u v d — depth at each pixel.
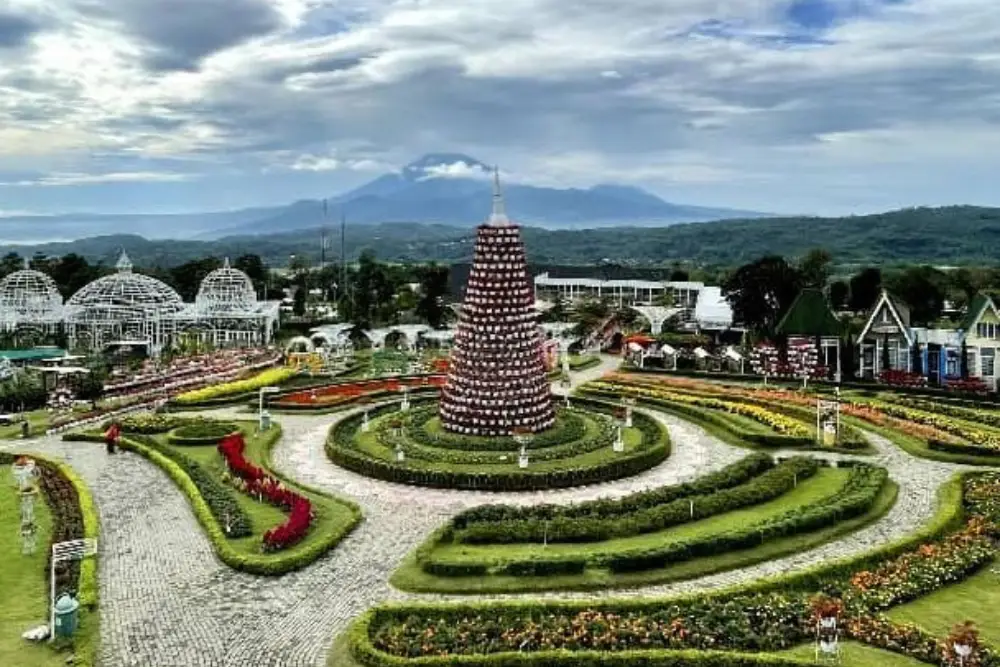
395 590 38.91
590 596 37.78
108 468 61.28
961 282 151.00
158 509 51.28
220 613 36.75
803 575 37.97
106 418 79.31
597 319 138.50
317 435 72.12
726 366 104.94
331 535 45.03
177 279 184.75
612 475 57.16
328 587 39.41
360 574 40.91
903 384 89.31
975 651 30.91
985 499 49.03
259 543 44.16
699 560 41.06
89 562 41.03
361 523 48.31
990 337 87.69
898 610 35.72
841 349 99.81
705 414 75.31
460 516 45.91
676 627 33.62
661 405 81.31
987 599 36.84
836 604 33.66
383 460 58.84
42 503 52.50
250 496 53.16
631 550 40.69
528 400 64.69
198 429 70.62
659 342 118.75
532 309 65.75
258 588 39.38
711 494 49.91
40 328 125.44
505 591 38.34
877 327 96.38
